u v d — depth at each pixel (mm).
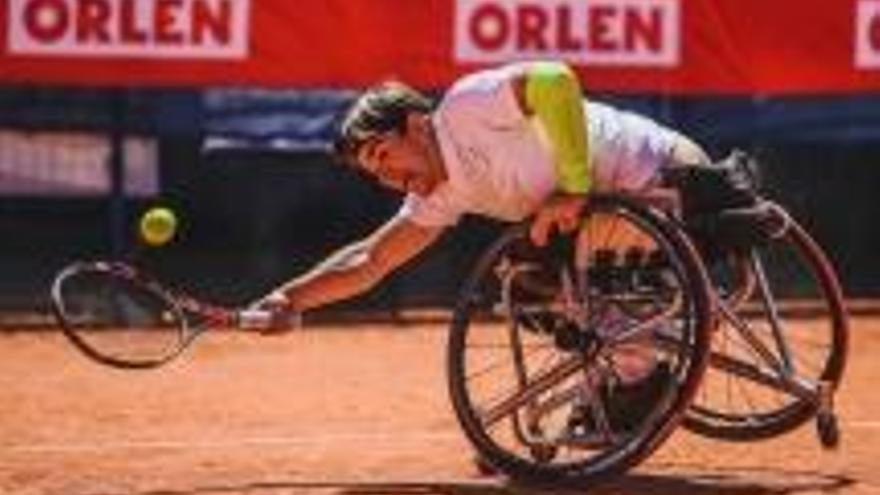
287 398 25375
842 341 18562
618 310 17391
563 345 17578
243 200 43750
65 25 34844
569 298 17406
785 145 43719
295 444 20922
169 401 24922
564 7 36125
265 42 35406
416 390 26328
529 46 36000
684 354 16594
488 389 25297
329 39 35531
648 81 36562
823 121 42250
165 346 25297
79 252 42719
